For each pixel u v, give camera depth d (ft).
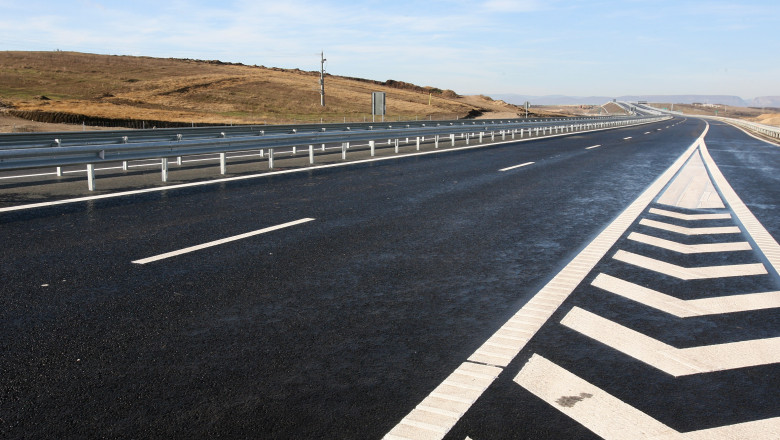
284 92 317.83
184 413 9.49
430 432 8.97
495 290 16.57
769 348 12.50
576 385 10.65
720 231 25.61
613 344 12.64
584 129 158.61
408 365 11.45
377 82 540.93
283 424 9.18
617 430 9.10
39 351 11.85
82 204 29.91
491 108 406.21
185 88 297.74
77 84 294.87
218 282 16.84
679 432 9.07
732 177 46.52
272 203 31.01
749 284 17.43
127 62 393.70
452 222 26.66
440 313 14.56
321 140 53.98
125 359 11.53
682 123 246.68
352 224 25.76
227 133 61.00
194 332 13.01
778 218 29.04
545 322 13.99
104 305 14.71
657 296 16.17
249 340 12.60
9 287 16.03
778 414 9.66
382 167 49.57
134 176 42.34
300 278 17.39
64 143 45.32
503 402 9.97
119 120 147.54
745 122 209.46
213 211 28.43
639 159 61.52
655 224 27.04
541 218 28.07
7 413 9.41
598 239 23.62
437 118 281.74
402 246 21.83
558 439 8.83
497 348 12.36
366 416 9.45
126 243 21.52
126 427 9.05
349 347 12.32
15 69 321.52
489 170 48.34
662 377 11.02
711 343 12.75
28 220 25.62
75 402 9.80
